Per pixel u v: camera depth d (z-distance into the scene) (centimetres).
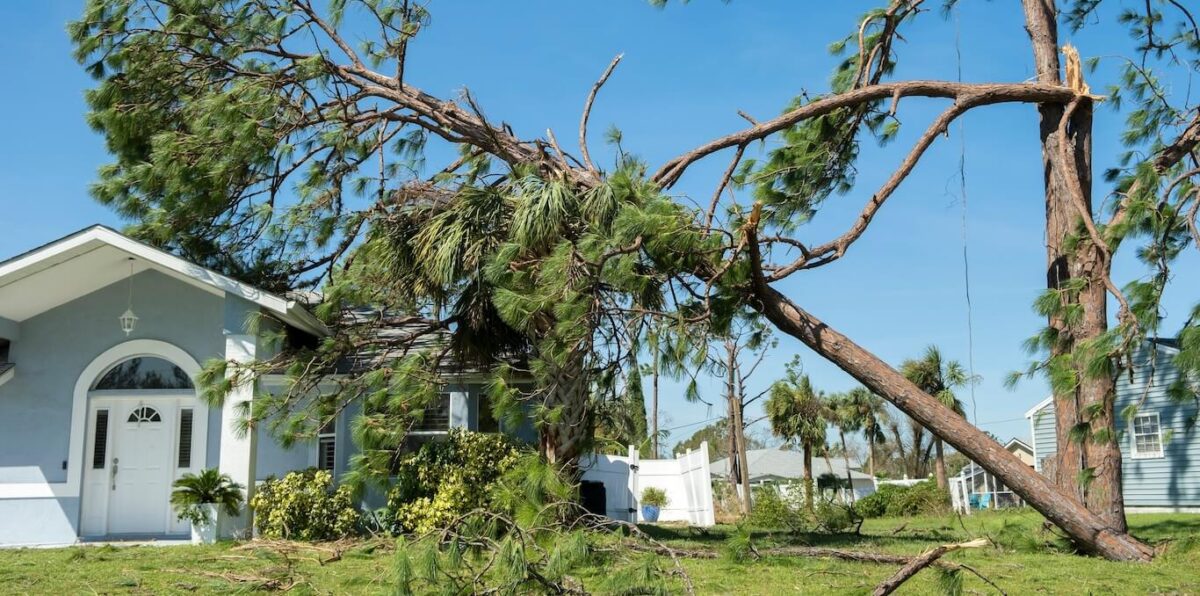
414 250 1323
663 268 1030
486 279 1195
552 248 1122
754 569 952
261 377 1370
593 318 1077
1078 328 1240
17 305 1428
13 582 927
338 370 1484
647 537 594
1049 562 1081
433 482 1371
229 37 1517
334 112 1495
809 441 3303
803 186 1461
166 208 1513
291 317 1427
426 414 1553
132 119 1490
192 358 1470
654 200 1020
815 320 1210
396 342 1407
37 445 1442
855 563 1037
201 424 1470
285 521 1310
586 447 1296
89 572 989
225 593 848
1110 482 1266
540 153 1391
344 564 1018
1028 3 1513
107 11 1479
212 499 1346
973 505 3538
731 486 3200
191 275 1379
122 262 1438
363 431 1212
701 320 1058
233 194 1543
